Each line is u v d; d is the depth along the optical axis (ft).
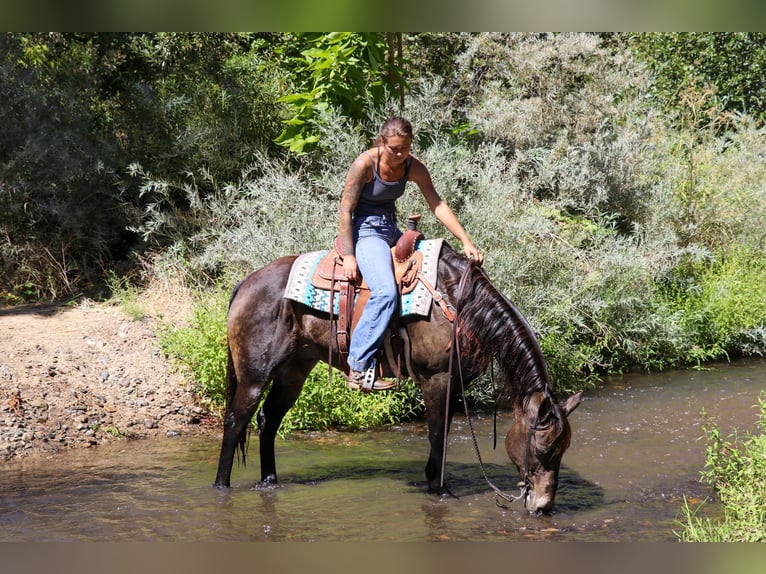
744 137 40.34
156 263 29.96
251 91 34.63
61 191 31.76
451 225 17.72
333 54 29.19
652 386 27.17
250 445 22.15
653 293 30.96
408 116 29.30
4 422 21.77
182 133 32.63
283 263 18.45
